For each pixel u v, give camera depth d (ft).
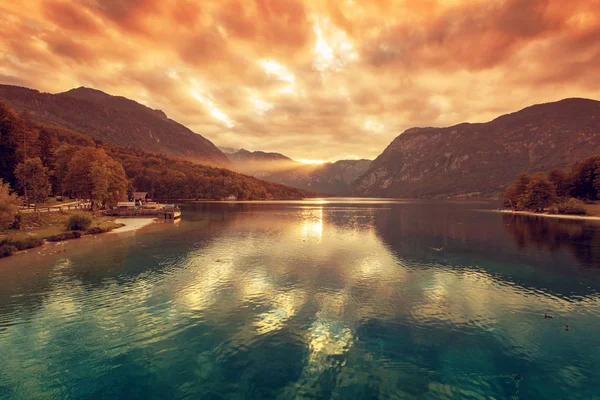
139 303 86.02
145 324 73.31
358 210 527.40
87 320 75.05
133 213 344.08
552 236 211.20
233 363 57.57
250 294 93.97
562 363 58.03
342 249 165.17
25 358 58.75
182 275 113.19
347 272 119.34
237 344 64.44
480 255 151.23
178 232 224.33
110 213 334.24
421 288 100.48
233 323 74.28
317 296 92.84
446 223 300.81
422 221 321.52
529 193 421.59
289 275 114.62
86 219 209.56
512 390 50.29
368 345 64.39
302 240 194.08
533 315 79.61
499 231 239.30
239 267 125.49
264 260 138.21
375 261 137.69
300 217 367.25
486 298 91.71
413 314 80.18
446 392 49.75
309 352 61.57
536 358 59.77
